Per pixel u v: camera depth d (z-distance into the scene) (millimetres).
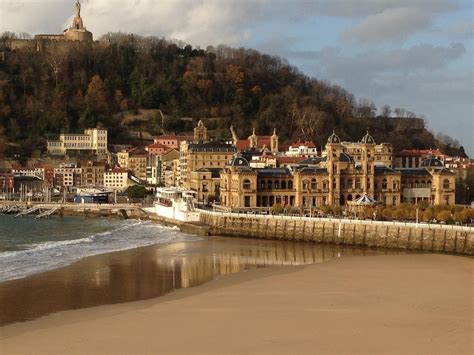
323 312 118000
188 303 127688
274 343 99500
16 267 165250
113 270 167250
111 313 119812
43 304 127625
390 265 172375
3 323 112875
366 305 123312
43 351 96500
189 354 94875
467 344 99188
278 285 145500
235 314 117375
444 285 142625
